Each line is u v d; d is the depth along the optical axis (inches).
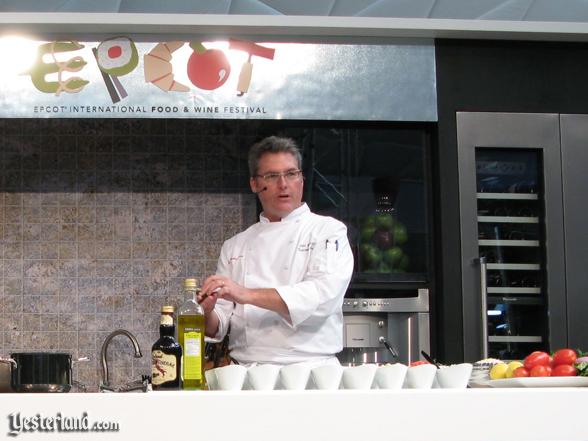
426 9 165.5
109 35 146.5
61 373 89.6
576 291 154.2
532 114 155.7
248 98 148.2
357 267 154.8
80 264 166.1
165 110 146.5
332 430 79.6
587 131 156.9
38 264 165.6
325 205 155.6
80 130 167.6
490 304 153.9
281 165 118.7
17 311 164.9
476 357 150.7
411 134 156.8
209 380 89.4
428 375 88.3
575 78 157.6
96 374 164.6
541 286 154.9
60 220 166.4
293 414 79.3
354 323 154.8
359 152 156.1
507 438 81.2
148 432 78.2
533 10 167.6
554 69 157.1
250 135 170.2
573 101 157.2
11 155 166.7
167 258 167.2
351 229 155.4
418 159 156.6
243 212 169.2
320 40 150.3
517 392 81.7
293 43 149.8
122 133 168.2
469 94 154.7
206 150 169.3
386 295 155.4
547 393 82.0
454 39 154.2
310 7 163.3
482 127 154.5
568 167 156.1
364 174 156.2
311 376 88.3
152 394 78.6
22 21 143.5
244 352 115.2
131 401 78.3
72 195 166.9
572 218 155.3
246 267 121.0
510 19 169.5
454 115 154.2
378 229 155.6
